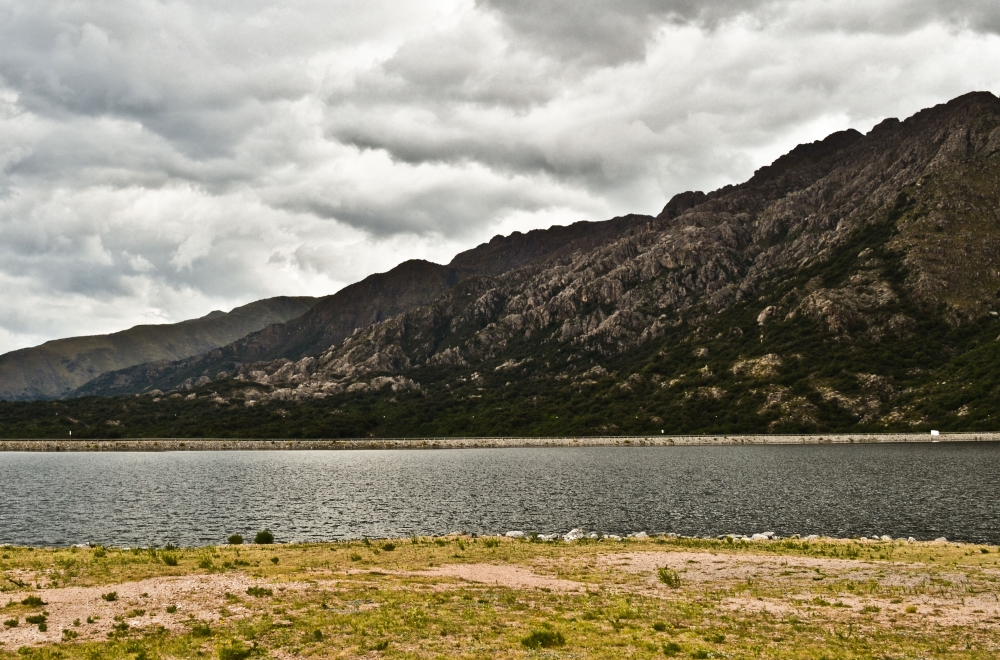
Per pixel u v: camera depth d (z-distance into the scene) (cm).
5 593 3488
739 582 4100
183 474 16300
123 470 17750
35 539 7650
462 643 2731
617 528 7775
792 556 4972
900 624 3133
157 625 2981
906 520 7881
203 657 2561
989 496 9650
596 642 2753
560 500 10344
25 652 2577
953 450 17962
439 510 9600
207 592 3559
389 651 2625
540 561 4784
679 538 6159
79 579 3859
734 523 7981
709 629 3042
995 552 5022
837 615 3306
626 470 15250
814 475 13012
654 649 2669
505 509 9556
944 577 4084
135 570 4150
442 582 3984
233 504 10550
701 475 13662
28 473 16825
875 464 14812
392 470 17012
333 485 13300
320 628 2939
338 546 5525
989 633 2962
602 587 3931
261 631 2878
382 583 3891
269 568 4312
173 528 8375
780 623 3164
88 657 2538
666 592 3825
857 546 5516
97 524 8725
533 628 2978
